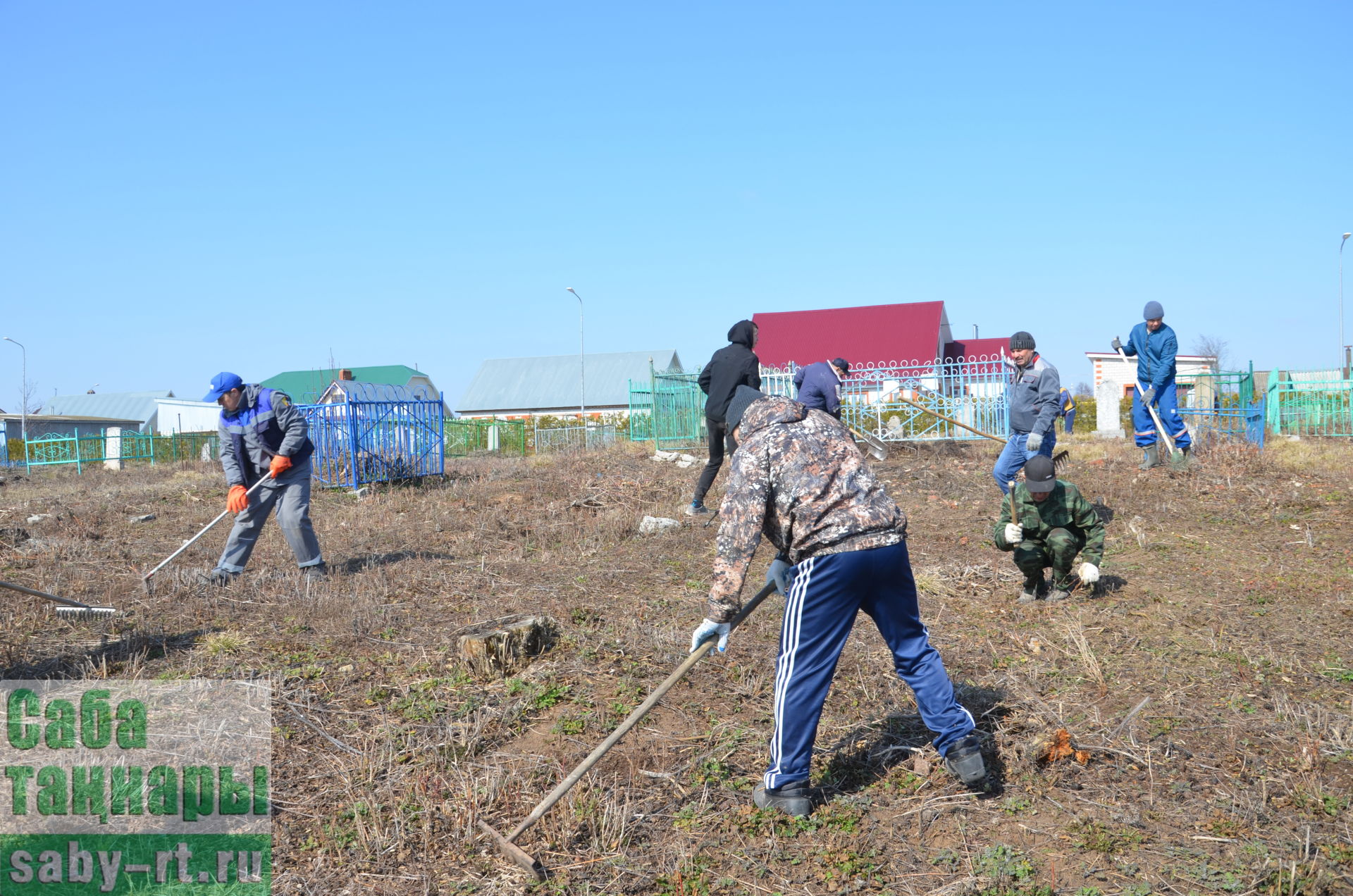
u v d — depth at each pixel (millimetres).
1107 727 4047
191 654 4953
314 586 6312
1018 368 7480
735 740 3990
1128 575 6492
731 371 8508
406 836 3270
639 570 6957
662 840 3285
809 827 3350
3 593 5969
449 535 8430
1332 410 18531
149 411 51125
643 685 4562
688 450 14297
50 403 52656
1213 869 3014
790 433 3330
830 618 3279
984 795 3551
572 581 6629
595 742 4004
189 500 11242
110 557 7555
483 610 5828
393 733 4039
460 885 3020
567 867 3117
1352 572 6328
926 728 4090
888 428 13211
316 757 3832
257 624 5512
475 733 4016
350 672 4727
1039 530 5773
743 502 3266
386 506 10250
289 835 3283
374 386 19062
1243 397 13930
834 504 3256
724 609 3289
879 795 3574
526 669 4781
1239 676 4578
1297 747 3807
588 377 56406
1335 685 4441
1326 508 8266
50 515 10109
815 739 4043
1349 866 3002
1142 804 3449
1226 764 3703
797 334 42500
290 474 6617
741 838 3289
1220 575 6430
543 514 9469
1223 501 8781
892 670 4684
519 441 25438
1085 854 3154
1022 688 4453
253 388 6574
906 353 40188
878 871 3086
